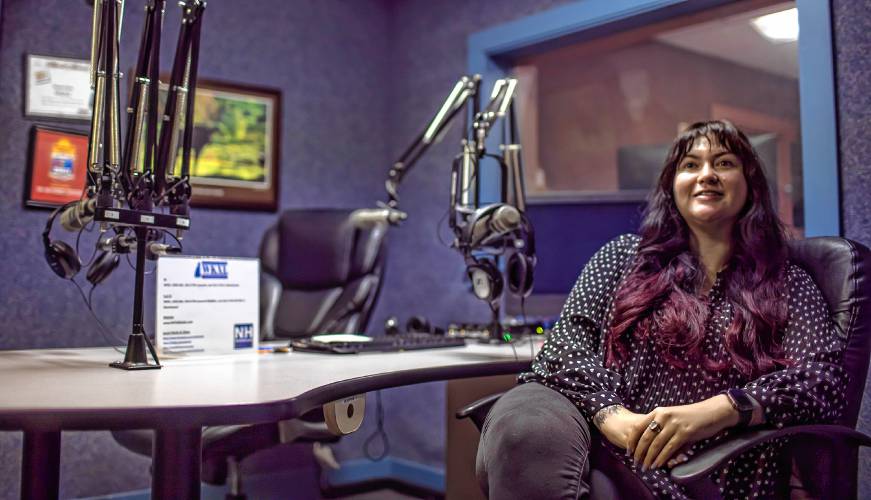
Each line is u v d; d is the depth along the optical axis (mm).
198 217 2840
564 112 4773
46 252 1544
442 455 3018
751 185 1514
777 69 5359
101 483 2520
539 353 1520
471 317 2982
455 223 1820
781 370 1314
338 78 3305
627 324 1461
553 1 2764
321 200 3221
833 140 1952
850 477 1185
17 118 2447
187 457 986
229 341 1600
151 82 1324
